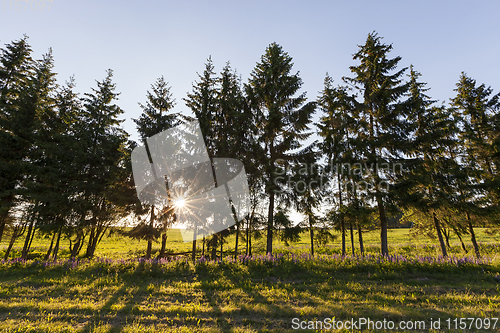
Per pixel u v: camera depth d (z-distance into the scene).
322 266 11.13
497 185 14.22
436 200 14.12
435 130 14.56
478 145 16.11
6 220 15.20
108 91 18.61
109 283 8.86
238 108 15.66
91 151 16.25
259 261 11.63
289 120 14.94
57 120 18.05
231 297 7.12
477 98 17.81
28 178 15.14
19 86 17.98
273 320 5.35
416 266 10.76
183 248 23.28
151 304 6.39
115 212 15.49
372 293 7.37
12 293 7.38
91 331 4.66
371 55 16.50
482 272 9.93
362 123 14.97
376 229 16.00
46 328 4.70
